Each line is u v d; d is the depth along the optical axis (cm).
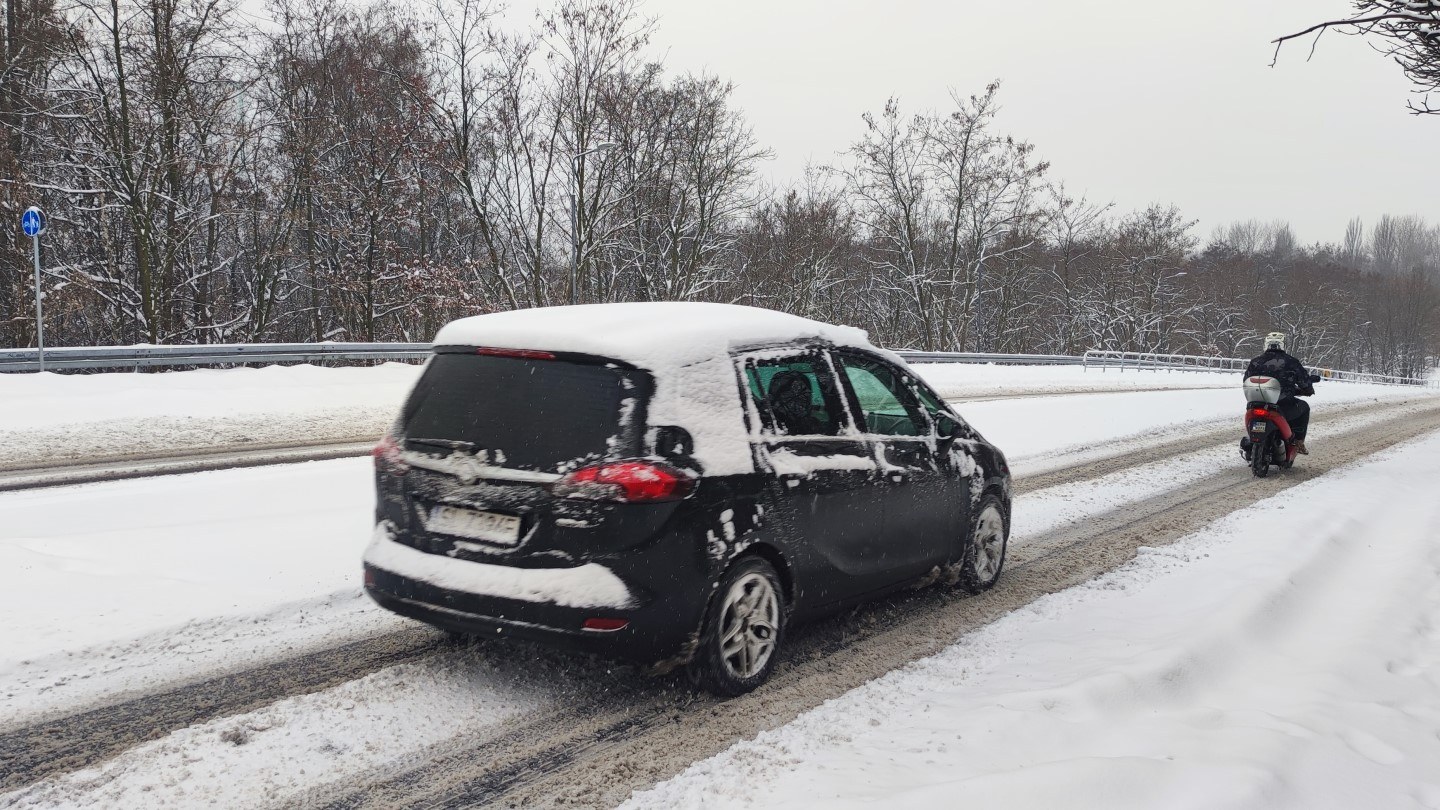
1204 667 422
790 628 420
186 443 1012
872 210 4116
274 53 2502
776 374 416
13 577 479
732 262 3556
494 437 363
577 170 2450
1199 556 664
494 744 335
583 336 366
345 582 505
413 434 387
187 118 2169
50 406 1166
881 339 4734
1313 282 8100
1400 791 307
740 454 377
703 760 323
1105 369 3528
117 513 652
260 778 302
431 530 374
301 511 673
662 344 369
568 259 2702
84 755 312
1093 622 495
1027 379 2714
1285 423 1080
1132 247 5244
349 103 2562
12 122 2123
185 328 2525
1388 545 730
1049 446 1284
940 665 425
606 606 338
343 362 2612
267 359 1639
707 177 2986
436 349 405
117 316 2359
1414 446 1463
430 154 2348
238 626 442
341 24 2584
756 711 369
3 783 291
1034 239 4378
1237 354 7150
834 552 429
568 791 301
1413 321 9925
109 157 2150
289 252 2541
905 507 480
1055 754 326
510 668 406
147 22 2056
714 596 366
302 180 2478
